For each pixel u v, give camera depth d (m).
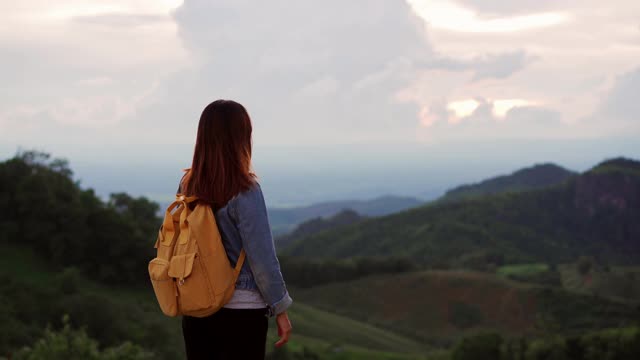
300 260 126.19
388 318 106.94
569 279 133.12
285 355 54.09
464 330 101.69
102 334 48.75
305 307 105.81
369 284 119.12
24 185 87.06
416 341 94.00
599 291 121.56
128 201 96.69
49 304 55.53
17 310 53.47
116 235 82.88
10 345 37.91
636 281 125.31
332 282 122.25
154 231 91.81
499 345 64.50
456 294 113.38
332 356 68.81
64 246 81.19
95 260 82.31
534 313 104.75
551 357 63.12
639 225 189.25
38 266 78.69
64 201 88.88
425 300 112.19
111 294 75.31
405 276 121.19
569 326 98.31
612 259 169.75
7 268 75.06
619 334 62.94
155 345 46.72
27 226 83.62
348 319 101.69
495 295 111.44
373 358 68.75
